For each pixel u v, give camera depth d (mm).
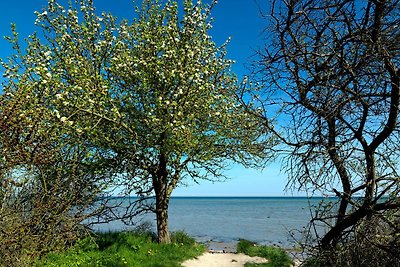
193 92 14633
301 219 56000
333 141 5125
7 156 6641
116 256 14141
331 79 4816
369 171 5062
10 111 6539
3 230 7051
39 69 11867
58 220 8125
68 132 12711
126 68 14570
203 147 15375
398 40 4688
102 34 15766
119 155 15219
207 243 28844
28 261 7535
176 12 15297
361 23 4812
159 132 14367
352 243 5078
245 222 54500
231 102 14359
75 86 13359
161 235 17047
